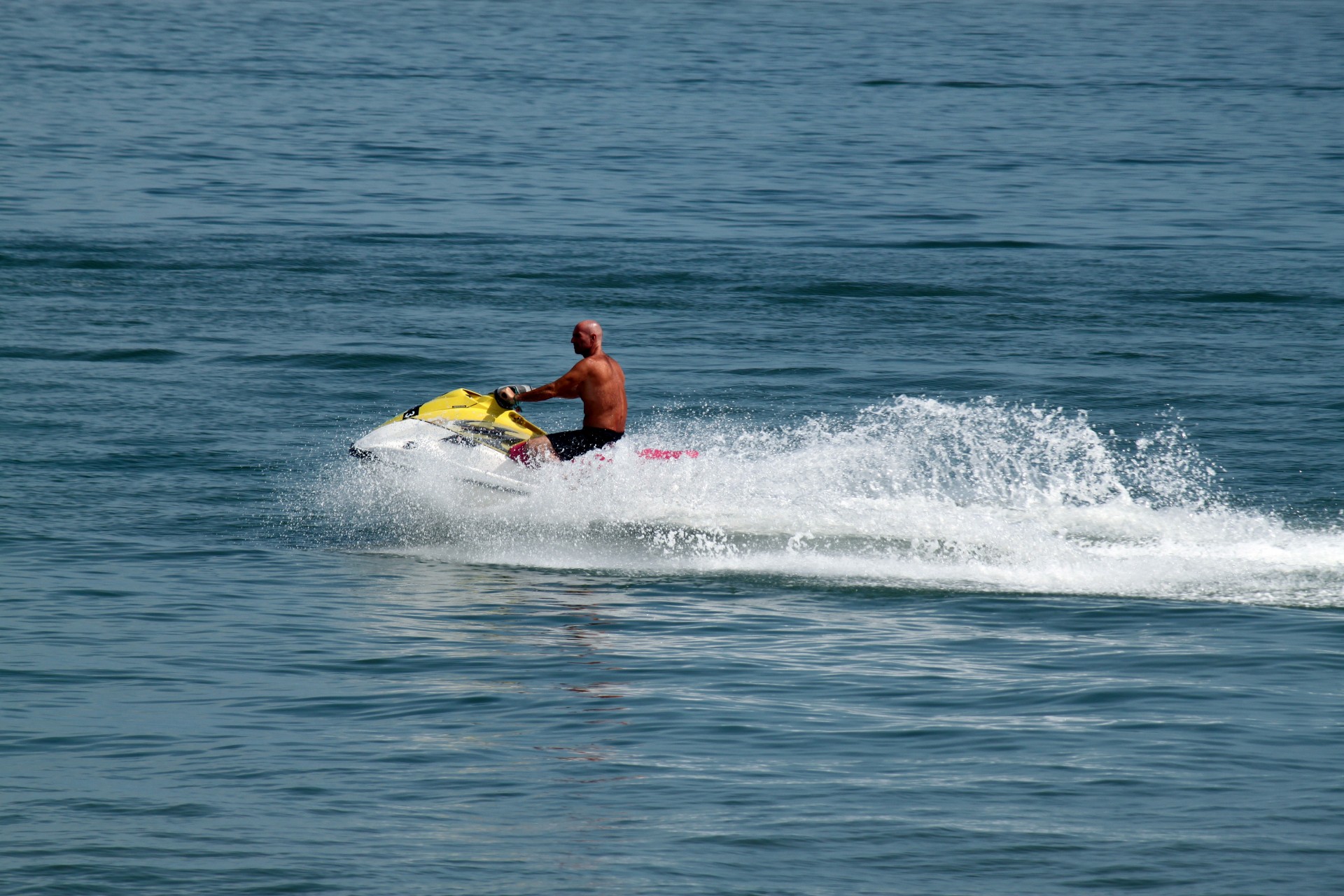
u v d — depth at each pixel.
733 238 108.31
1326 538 45.34
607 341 77.06
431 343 75.94
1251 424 61.12
